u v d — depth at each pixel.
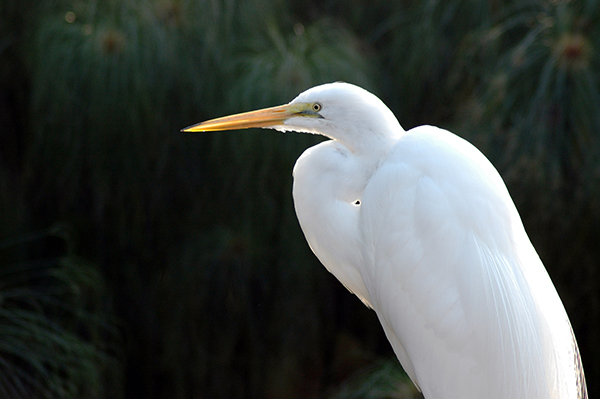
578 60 6.32
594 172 6.30
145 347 6.78
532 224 6.37
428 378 5.90
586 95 6.29
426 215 5.89
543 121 6.32
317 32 6.55
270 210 6.47
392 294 5.91
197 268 6.50
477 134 6.39
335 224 5.96
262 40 6.55
